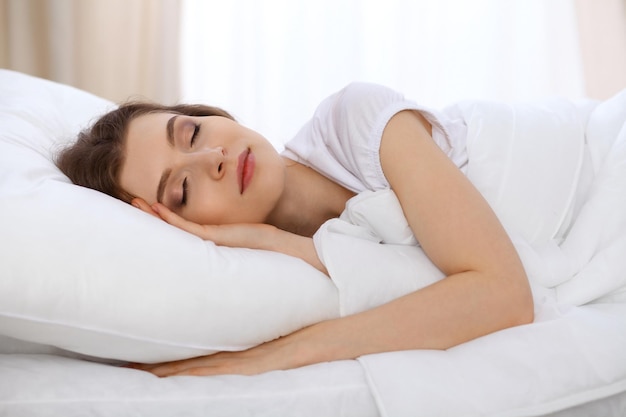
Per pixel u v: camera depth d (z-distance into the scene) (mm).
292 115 2504
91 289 824
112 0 2395
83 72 2410
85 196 899
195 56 2467
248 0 2445
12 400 796
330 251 965
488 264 926
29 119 1199
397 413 810
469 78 2551
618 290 1067
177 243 894
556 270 1050
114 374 859
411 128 1045
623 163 1105
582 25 2525
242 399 826
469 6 2521
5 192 843
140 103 1199
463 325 909
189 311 855
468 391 829
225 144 1058
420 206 979
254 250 970
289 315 910
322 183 1198
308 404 825
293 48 2473
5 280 794
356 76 2498
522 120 1181
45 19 2385
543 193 1123
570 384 850
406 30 2508
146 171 1051
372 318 908
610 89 2533
